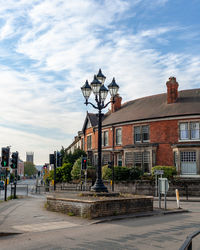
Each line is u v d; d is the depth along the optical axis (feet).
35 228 31.55
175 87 118.32
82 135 160.66
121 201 42.98
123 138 123.85
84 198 42.45
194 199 81.92
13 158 68.18
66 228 32.09
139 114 122.21
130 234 29.37
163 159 109.70
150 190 95.86
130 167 112.37
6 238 26.99
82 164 90.63
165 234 29.89
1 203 59.31
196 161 101.19
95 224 35.24
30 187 182.19
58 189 121.90
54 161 94.99
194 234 29.58
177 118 108.78
